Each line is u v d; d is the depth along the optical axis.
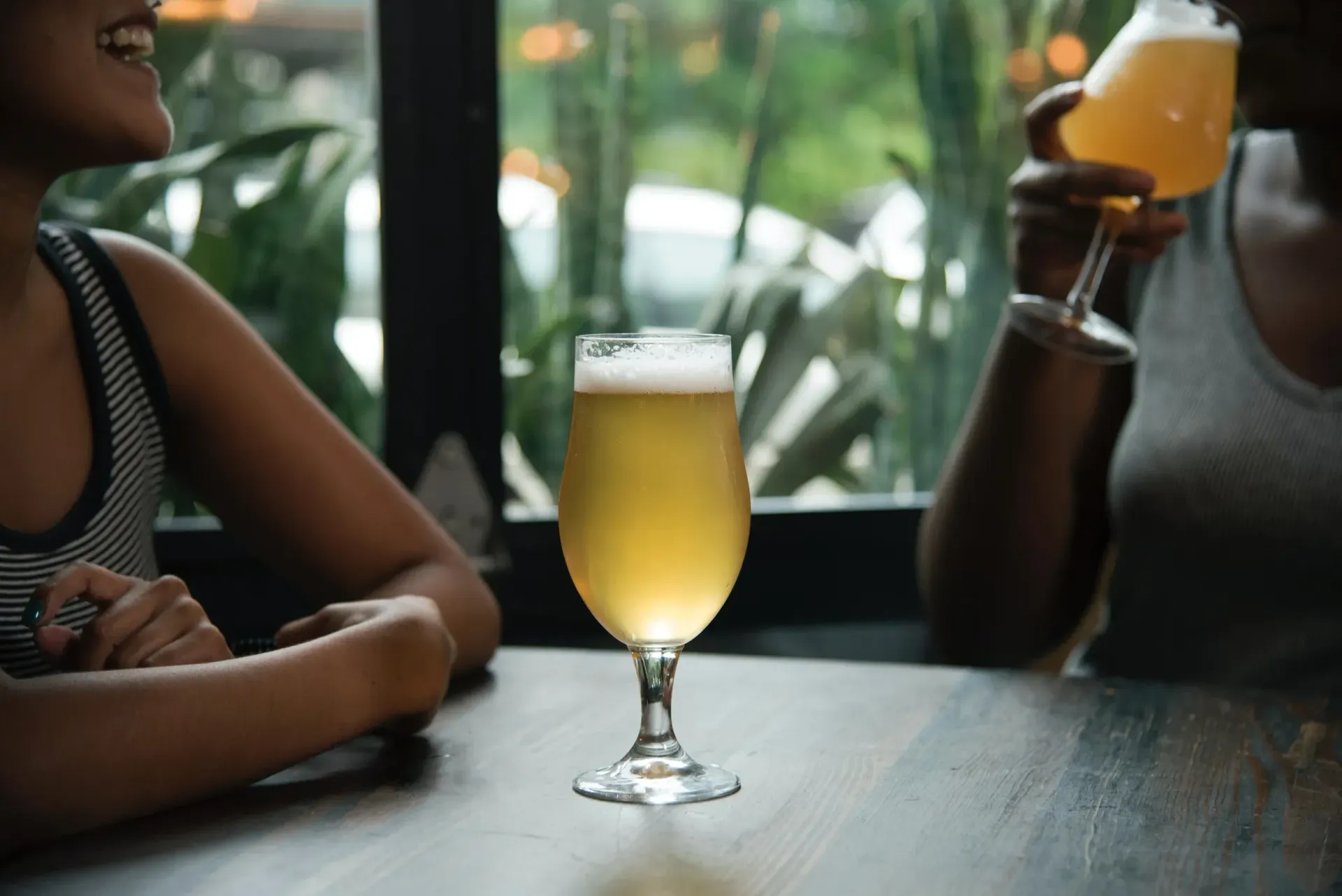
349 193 2.03
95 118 1.04
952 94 2.30
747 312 2.26
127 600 0.96
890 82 2.30
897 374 2.32
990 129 2.33
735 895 0.69
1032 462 1.60
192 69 2.01
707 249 2.25
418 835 0.78
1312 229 1.56
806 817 0.81
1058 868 0.73
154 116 1.08
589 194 2.17
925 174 2.32
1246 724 1.03
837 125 2.29
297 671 0.91
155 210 2.01
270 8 2.01
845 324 2.30
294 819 0.82
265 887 0.71
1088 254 1.44
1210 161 1.36
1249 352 1.53
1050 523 1.62
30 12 1.00
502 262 2.05
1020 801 0.84
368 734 1.01
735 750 0.95
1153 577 1.56
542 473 2.15
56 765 0.79
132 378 1.22
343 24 2.01
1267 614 1.50
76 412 1.17
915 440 2.33
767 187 2.27
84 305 1.20
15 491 1.09
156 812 0.83
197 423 1.30
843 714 1.05
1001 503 1.62
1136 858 0.74
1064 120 1.39
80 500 1.15
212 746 0.85
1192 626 1.54
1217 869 0.72
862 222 2.31
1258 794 0.86
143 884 0.71
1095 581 1.75
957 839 0.77
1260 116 1.46
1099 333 1.36
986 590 1.65
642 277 2.22
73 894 0.70
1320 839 0.77
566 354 2.17
